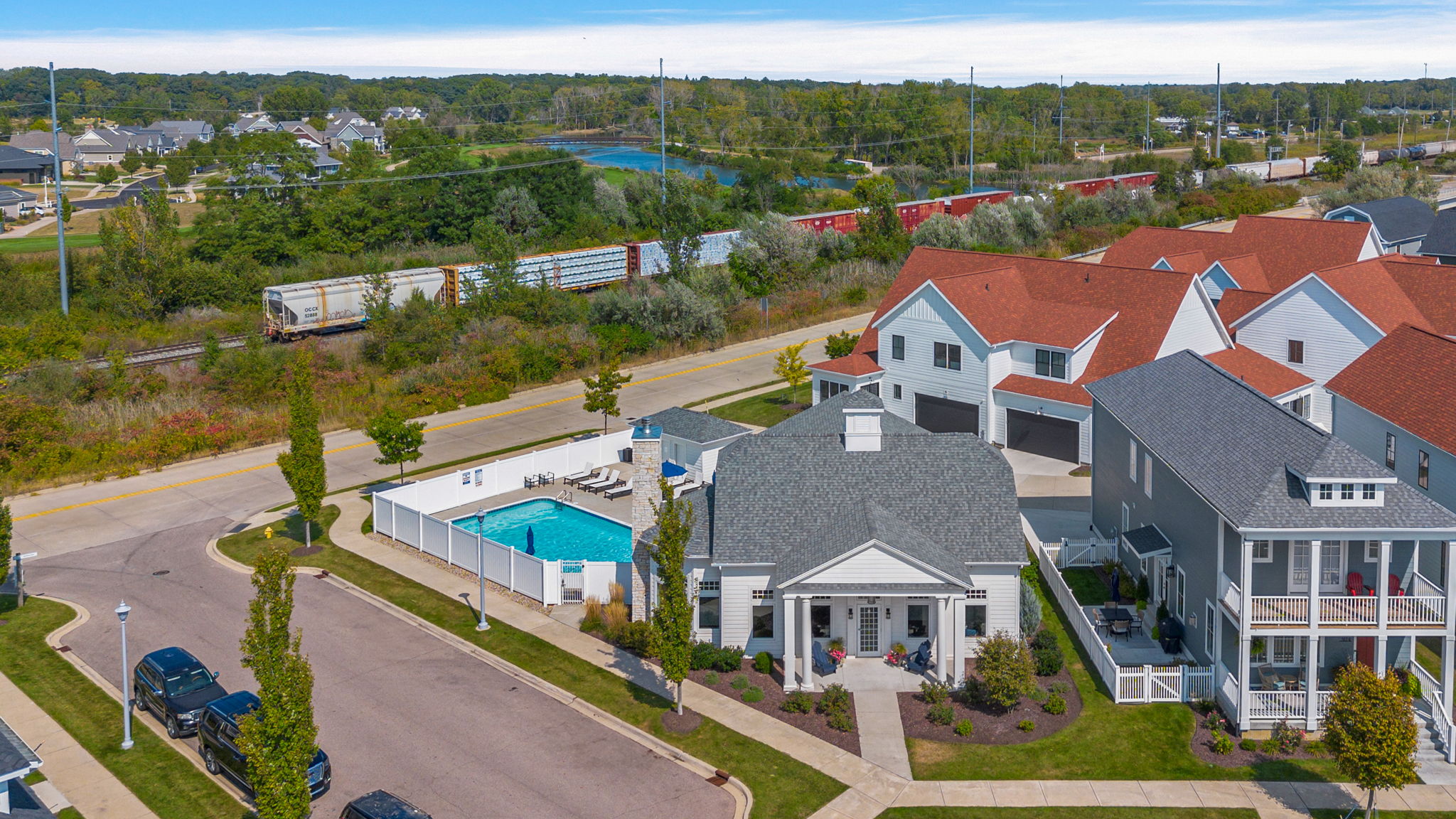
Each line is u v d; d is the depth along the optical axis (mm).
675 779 27625
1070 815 25797
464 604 38219
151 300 87438
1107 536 41656
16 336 68500
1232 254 68375
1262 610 28594
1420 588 29609
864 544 31188
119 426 57875
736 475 35438
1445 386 38062
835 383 58438
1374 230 65938
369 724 30234
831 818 25859
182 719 29547
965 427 54875
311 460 42594
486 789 27141
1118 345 51625
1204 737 29172
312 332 78250
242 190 120000
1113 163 167750
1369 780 24625
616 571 38000
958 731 29203
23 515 47875
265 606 25281
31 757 22062
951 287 54281
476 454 54812
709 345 77000
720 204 136500
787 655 31531
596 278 91750
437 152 125312
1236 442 32594
